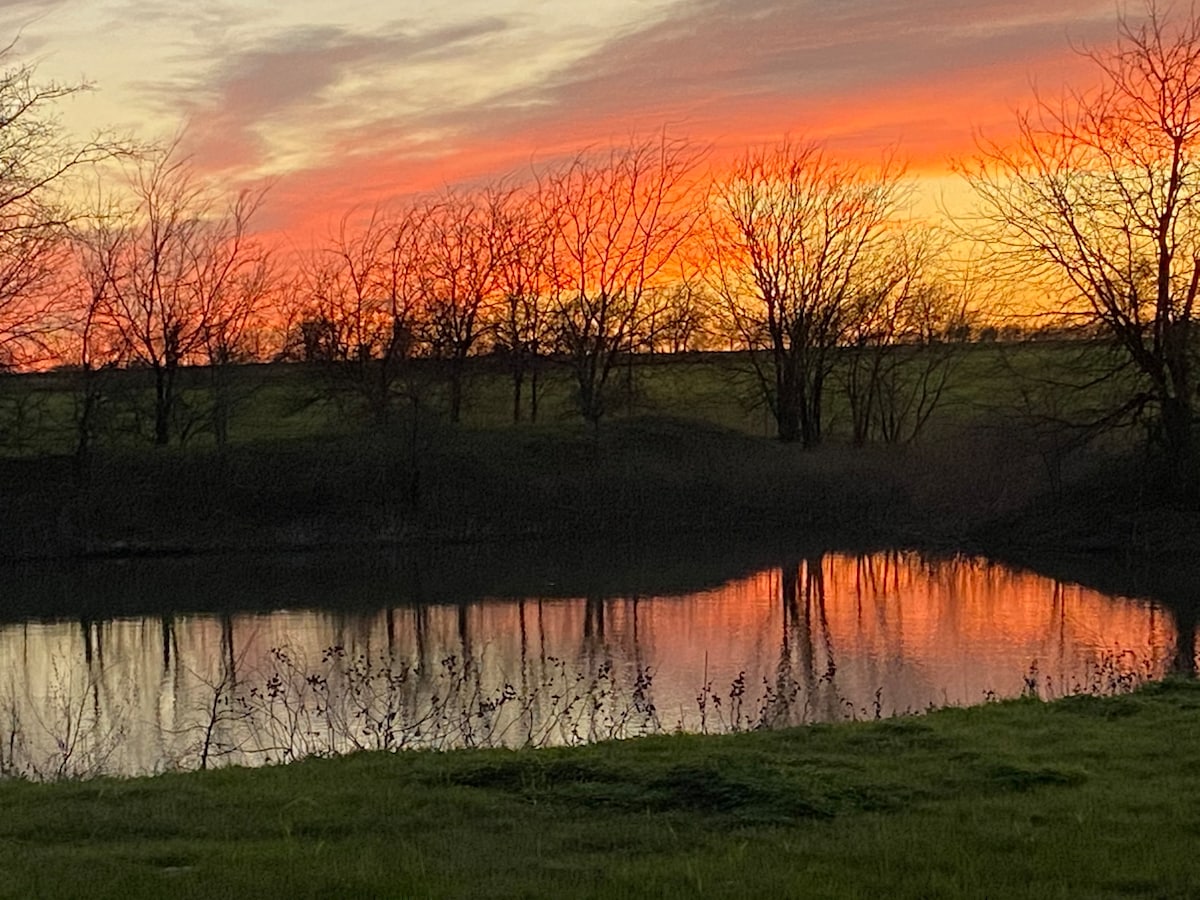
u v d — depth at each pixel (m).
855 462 45.41
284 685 19.53
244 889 6.97
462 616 27.83
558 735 15.69
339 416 49.09
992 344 40.84
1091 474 37.09
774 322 50.81
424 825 8.45
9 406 44.88
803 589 31.12
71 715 18.33
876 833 7.91
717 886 6.88
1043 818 8.23
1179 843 7.59
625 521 43.22
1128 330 33.38
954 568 34.00
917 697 18.20
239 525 40.66
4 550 38.03
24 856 7.80
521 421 52.00
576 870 7.25
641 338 49.88
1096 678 18.56
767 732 11.88
